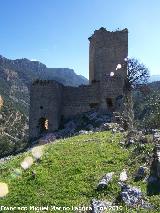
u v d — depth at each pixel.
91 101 59.78
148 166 20.86
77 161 23.45
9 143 75.56
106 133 32.09
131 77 57.56
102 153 24.36
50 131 58.03
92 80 60.91
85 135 32.72
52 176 21.84
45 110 58.53
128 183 19.47
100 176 20.81
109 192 18.89
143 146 23.59
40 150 25.72
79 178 21.00
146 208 16.97
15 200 19.56
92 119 55.31
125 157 22.98
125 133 29.52
